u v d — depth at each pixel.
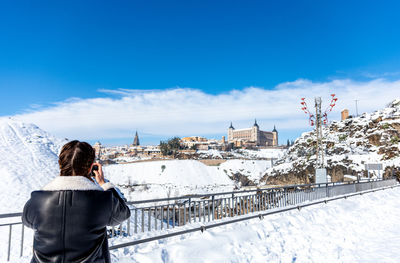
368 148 56.28
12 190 35.75
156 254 4.78
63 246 1.40
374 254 6.77
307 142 68.12
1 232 17.25
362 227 9.66
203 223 7.70
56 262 1.41
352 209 12.34
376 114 65.06
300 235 7.69
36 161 49.22
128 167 99.25
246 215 8.48
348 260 6.35
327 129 71.00
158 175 92.50
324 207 11.38
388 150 47.41
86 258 1.45
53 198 1.44
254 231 7.02
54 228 1.40
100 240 1.55
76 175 1.57
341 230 8.88
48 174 45.44
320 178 23.09
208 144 198.38
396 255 6.62
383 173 42.25
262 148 196.12
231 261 5.33
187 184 86.31
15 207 31.22
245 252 5.88
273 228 7.71
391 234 8.89
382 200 16.25
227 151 176.75
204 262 5.07
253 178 94.25
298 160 59.38
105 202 1.54
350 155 51.34
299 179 54.09
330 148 59.97
